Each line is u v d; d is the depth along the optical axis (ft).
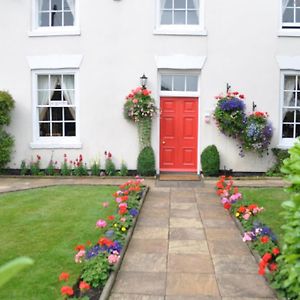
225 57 34.81
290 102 35.86
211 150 34.14
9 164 36.17
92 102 35.55
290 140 35.55
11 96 35.60
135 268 15.38
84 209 23.72
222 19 34.71
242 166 35.12
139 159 34.42
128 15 34.91
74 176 34.73
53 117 36.47
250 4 34.55
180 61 34.81
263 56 34.76
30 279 13.80
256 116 34.12
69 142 35.88
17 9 35.55
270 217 21.89
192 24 35.70
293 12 35.60
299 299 11.18
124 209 20.42
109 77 35.29
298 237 10.00
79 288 13.19
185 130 35.81
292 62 34.73
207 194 28.45
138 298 12.94
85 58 35.35
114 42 35.12
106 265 14.06
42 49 35.58
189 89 35.78
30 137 36.01
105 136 35.60
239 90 34.91
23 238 18.47
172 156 35.99
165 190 29.84
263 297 12.98
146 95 34.35
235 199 23.07
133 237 19.06
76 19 35.55
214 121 34.88
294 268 9.87
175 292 13.35
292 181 9.82
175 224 21.21
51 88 36.32
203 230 20.21
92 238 18.37
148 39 34.91
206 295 13.14
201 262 16.02
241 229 19.81
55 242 17.87
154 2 34.78
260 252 16.28
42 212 23.09
